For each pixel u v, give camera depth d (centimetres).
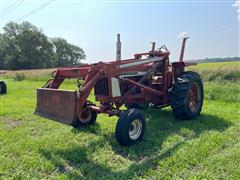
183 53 640
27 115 668
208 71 1289
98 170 348
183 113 570
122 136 417
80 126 535
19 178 323
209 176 312
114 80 483
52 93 434
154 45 646
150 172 330
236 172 313
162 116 625
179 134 489
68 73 486
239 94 861
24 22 6762
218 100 852
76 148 420
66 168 356
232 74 1248
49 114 441
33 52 6594
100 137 475
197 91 609
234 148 390
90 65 482
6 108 756
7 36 6606
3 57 6625
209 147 401
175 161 356
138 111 441
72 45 8325
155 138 468
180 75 614
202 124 550
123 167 357
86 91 419
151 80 586
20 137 480
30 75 2364
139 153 404
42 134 507
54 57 7281
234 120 573
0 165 355
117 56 552
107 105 494
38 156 387
